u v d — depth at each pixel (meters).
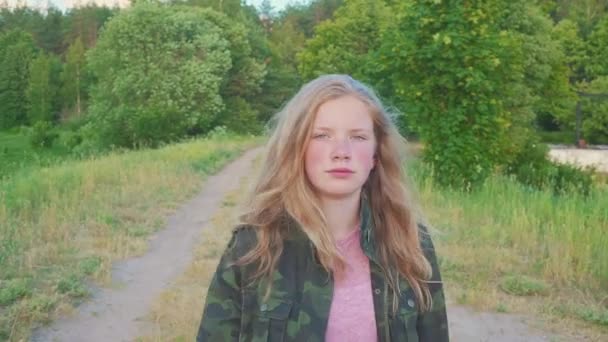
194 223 11.51
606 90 59.03
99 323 6.35
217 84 48.25
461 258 8.16
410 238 2.20
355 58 41.53
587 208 10.89
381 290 2.07
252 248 2.03
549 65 30.95
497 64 12.99
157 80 46.28
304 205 2.04
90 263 8.09
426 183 12.53
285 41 83.75
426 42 13.44
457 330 6.15
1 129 85.00
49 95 84.50
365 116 2.12
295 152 2.08
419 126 13.55
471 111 13.27
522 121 25.52
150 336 5.90
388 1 43.66
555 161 26.75
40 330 6.10
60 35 111.50
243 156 28.19
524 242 8.73
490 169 13.45
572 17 69.38
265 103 61.25
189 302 6.88
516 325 6.28
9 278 7.36
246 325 2.01
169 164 19.59
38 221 10.12
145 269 8.30
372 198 2.24
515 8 28.31
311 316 2.00
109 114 43.22
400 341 2.07
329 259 2.01
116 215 11.44
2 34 98.94
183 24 48.78
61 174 14.48
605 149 48.59
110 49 47.84
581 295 7.08
